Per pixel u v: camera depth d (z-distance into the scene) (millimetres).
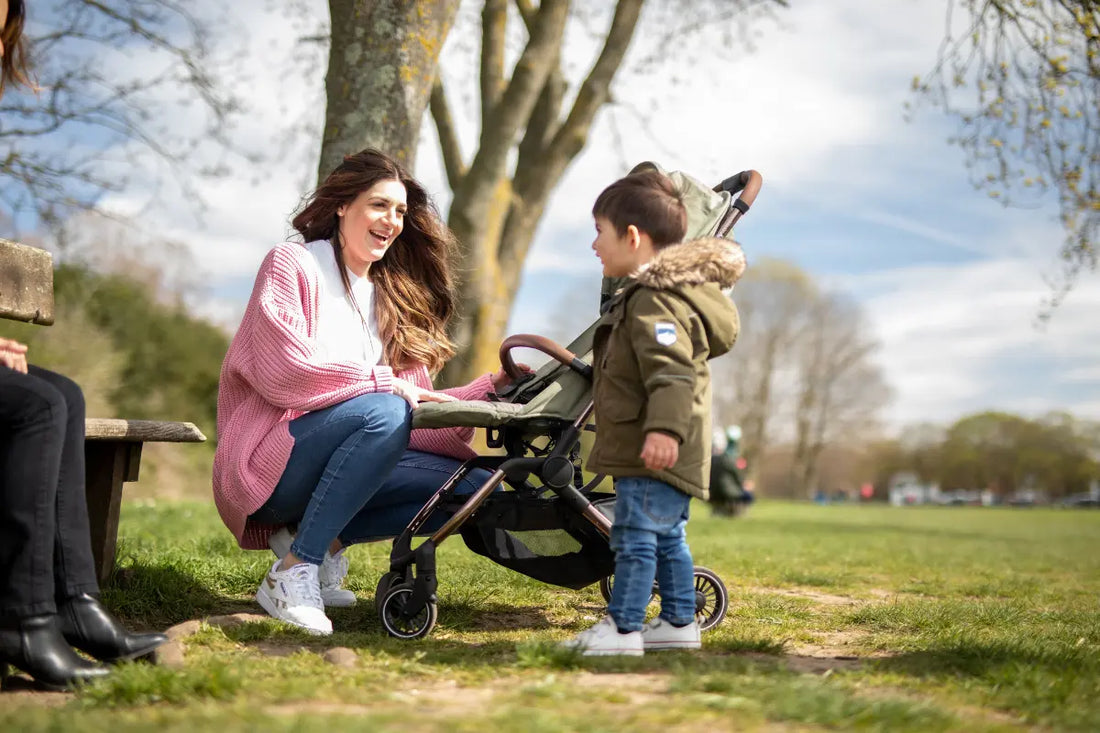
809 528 13867
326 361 3172
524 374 3473
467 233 10859
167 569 3859
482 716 1979
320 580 3658
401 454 3209
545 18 10547
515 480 3311
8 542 2348
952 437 83938
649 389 2729
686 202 3426
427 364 3676
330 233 3500
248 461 3242
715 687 2250
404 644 2955
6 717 1940
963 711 2182
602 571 3301
